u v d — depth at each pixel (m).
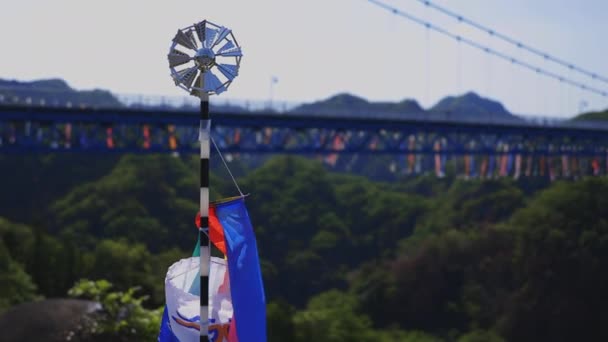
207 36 13.17
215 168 187.62
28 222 144.12
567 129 127.50
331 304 145.62
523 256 151.38
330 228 179.38
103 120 91.25
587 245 148.50
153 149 94.38
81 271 80.25
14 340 22.77
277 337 94.69
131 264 88.38
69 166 159.00
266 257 169.38
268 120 101.56
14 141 87.94
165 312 14.03
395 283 152.75
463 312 148.12
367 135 110.94
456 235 160.38
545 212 155.62
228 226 13.58
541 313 145.25
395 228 182.75
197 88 13.10
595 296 146.00
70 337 23.03
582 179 157.25
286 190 186.38
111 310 24.17
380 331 140.38
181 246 142.25
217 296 13.98
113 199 147.38
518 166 124.50
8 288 67.81
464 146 123.31
